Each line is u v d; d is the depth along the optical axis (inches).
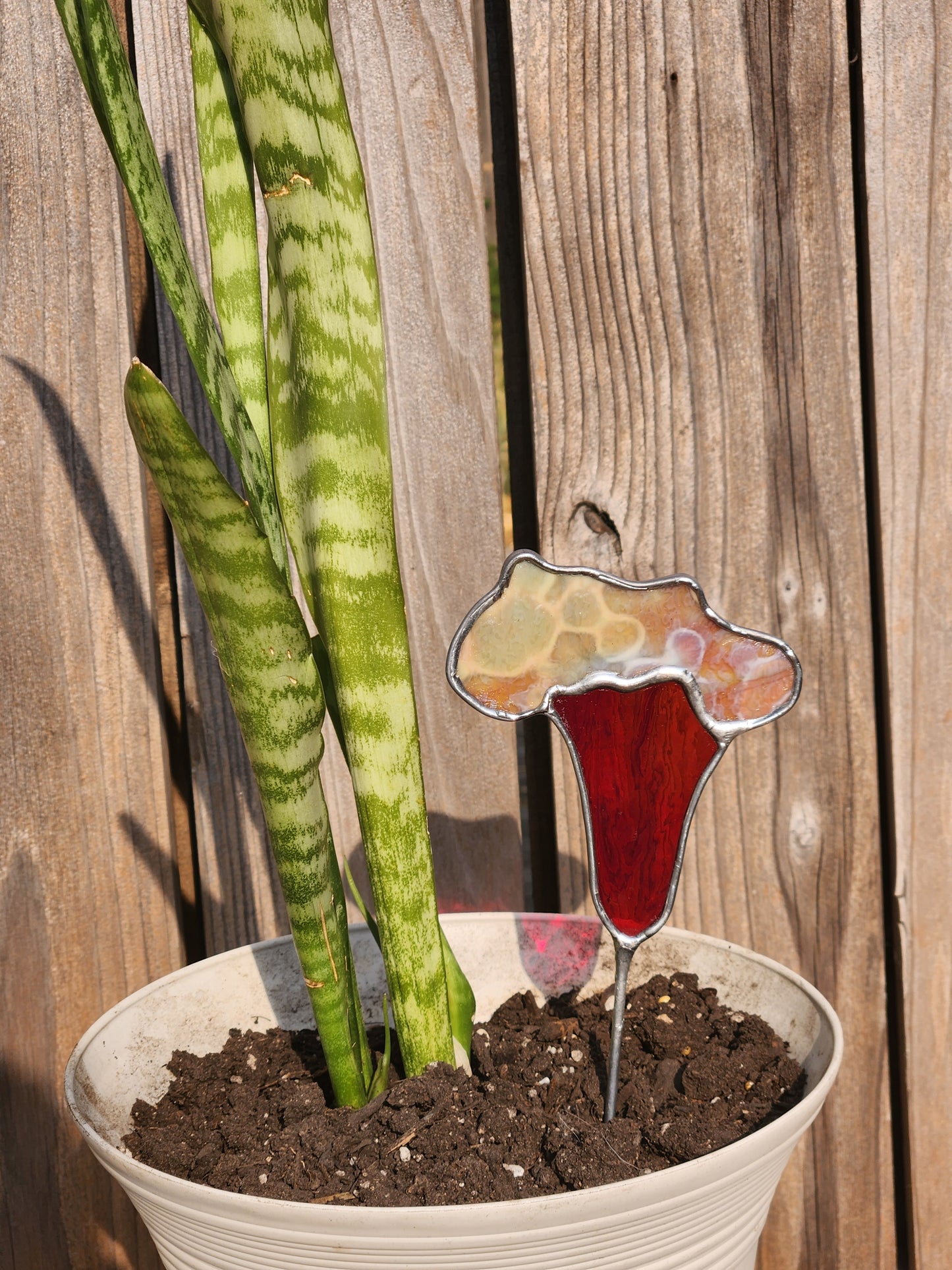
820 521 35.9
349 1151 28.9
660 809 30.3
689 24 35.2
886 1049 36.7
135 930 36.0
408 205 35.5
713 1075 30.2
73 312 35.3
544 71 35.3
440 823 36.2
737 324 35.6
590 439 35.8
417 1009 30.1
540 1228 27.0
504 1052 31.4
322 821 29.2
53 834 35.6
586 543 35.9
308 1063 31.7
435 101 35.4
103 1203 36.0
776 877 36.4
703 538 35.9
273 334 29.4
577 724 30.4
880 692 36.4
